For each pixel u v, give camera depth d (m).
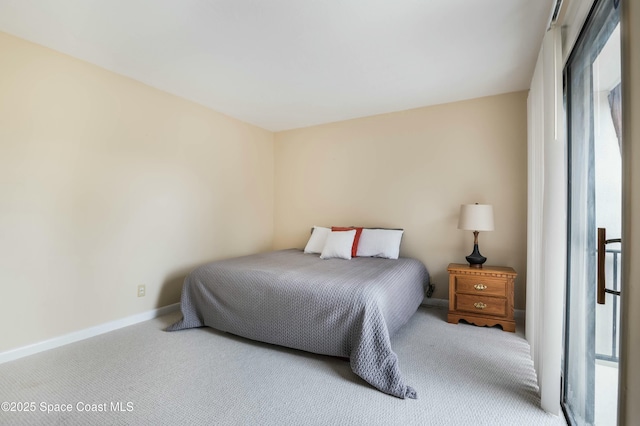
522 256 3.09
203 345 2.40
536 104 2.16
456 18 1.93
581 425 1.48
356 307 2.02
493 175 3.22
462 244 3.37
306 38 2.15
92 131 2.54
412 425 1.49
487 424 1.50
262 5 1.80
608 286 1.32
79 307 2.48
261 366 2.07
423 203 3.56
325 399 1.70
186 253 3.33
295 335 2.21
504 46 2.26
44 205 2.28
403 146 3.68
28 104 2.20
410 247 3.63
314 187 4.30
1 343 2.08
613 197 1.26
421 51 2.33
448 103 3.42
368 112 3.75
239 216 4.01
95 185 2.57
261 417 1.55
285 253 3.71
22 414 1.56
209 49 2.30
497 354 2.24
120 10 1.85
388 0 1.76
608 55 1.27
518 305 3.09
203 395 1.73
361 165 3.95
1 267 2.08
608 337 1.32
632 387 0.86
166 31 2.08
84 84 2.49
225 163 3.80
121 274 2.76
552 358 1.59
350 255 3.34
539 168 2.03
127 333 2.62
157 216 3.04
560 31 1.66
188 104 3.34
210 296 2.61
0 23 1.99
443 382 1.87
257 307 2.37
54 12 1.87
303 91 3.10
